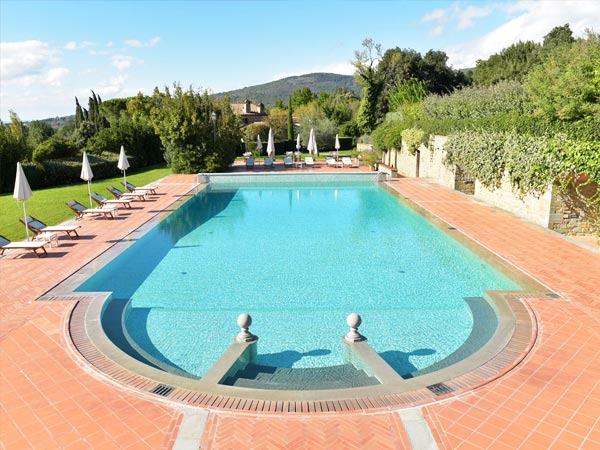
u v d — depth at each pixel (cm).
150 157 3800
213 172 2962
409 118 3189
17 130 2619
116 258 1145
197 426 486
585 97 1788
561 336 684
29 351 655
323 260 1189
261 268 1130
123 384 568
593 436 464
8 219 1631
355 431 475
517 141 1493
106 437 470
